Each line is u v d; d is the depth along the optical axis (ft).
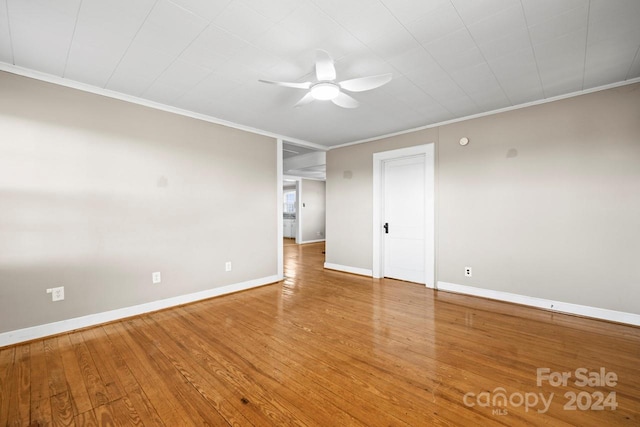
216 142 12.51
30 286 8.20
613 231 9.25
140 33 6.56
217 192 12.53
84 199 9.13
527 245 10.85
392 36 6.72
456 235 12.69
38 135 8.35
